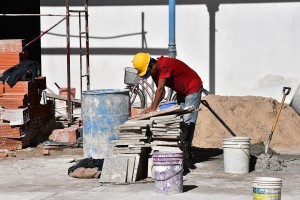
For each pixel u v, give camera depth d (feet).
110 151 52.42
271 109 72.59
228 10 80.02
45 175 54.08
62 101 83.87
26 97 67.10
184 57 81.20
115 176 50.19
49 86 85.35
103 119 58.13
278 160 56.08
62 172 55.21
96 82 84.28
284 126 70.79
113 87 83.92
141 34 82.74
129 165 50.62
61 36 84.74
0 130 66.18
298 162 59.06
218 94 80.59
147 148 53.11
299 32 78.59
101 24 83.71
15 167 57.77
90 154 58.70
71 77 84.99
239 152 53.47
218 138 69.77
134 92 79.61
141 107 79.61
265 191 40.42
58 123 76.13
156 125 52.13
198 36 80.74
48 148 66.44
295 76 78.89
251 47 79.77
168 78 54.80
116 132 55.93
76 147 67.36
